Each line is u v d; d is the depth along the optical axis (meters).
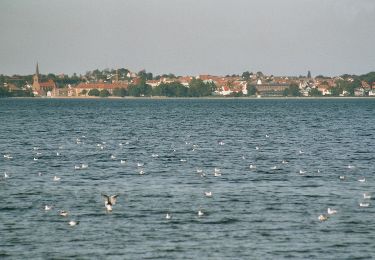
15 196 70.69
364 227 58.06
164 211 63.34
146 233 56.09
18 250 52.06
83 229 57.16
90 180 81.12
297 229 57.41
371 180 81.19
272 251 52.00
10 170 89.81
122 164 96.00
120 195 70.94
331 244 53.66
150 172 87.88
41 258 50.44
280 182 79.50
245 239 54.72
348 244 53.66
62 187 76.12
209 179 81.62
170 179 81.75
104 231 56.62
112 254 51.19
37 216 61.56
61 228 57.53
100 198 69.50
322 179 81.88
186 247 52.75
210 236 55.41
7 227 57.84
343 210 64.06
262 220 60.31
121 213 62.59
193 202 67.38
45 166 94.00
